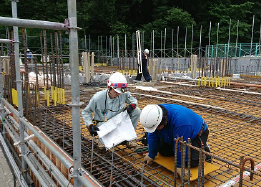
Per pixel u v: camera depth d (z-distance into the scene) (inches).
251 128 160.9
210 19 1134.4
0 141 184.5
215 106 214.5
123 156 120.0
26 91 160.2
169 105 99.9
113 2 1095.0
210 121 176.6
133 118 125.4
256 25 1157.1
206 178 98.4
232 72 591.2
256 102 230.5
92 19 1070.4
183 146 66.5
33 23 57.0
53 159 116.2
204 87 320.2
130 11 1195.9
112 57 826.2
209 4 1124.5
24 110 174.1
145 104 227.0
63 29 59.1
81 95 265.4
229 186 91.7
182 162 67.6
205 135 102.9
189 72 463.5
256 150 123.8
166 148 111.7
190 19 1052.5
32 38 832.9
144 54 369.1
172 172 103.3
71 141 137.9
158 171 103.6
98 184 85.1
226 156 120.6
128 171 102.8
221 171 104.3
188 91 290.8
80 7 1069.8
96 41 1113.4
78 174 66.7
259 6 1160.2
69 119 175.3
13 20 56.0
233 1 1180.5
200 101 241.9
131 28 1137.4
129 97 124.0
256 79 420.5
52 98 219.5
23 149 127.0
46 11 976.3
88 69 356.2
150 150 106.7
